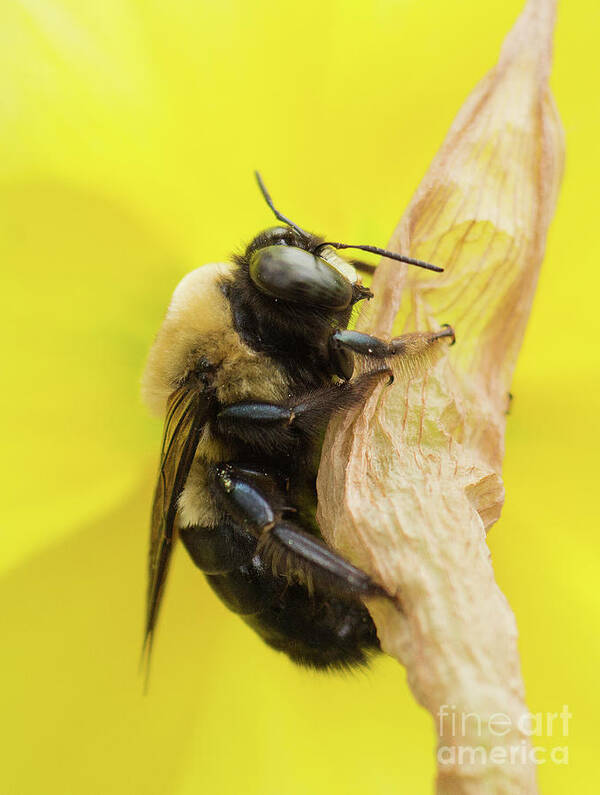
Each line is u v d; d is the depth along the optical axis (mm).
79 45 140
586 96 139
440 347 123
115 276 143
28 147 140
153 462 144
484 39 140
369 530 120
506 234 124
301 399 128
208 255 143
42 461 143
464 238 124
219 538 131
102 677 142
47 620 143
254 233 143
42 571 143
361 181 142
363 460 121
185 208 142
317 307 126
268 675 143
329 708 142
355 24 140
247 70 141
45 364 143
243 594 132
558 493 142
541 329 142
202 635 143
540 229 124
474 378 124
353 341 124
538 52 125
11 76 139
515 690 116
